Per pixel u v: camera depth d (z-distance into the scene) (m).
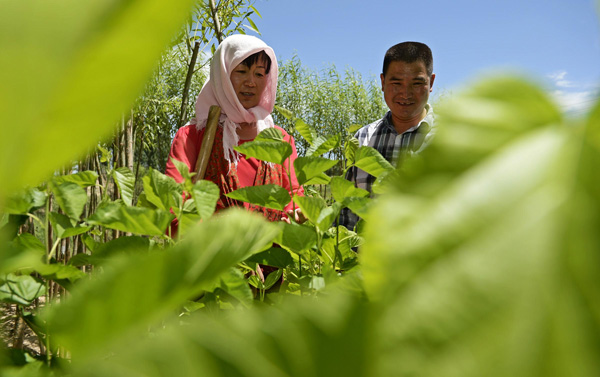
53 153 0.07
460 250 0.07
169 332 0.09
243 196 0.63
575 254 0.07
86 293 0.09
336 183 0.59
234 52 1.33
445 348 0.07
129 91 0.07
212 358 0.09
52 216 0.41
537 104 0.08
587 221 0.07
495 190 0.08
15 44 0.06
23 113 0.06
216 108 1.17
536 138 0.08
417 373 0.07
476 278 0.07
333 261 0.63
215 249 0.11
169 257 0.10
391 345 0.07
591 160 0.08
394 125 1.96
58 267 0.31
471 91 0.09
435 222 0.08
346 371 0.07
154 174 0.50
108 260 0.42
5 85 0.06
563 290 0.07
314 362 0.08
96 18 0.06
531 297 0.07
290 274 0.66
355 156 0.68
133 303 0.10
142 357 0.09
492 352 0.07
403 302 0.07
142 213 0.42
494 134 0.08
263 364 0.08
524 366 0.07
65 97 0.06
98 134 0.07
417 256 0.07
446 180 0.08
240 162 1.26
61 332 0.09
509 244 0.07
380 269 0.08
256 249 0.13
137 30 0.06
